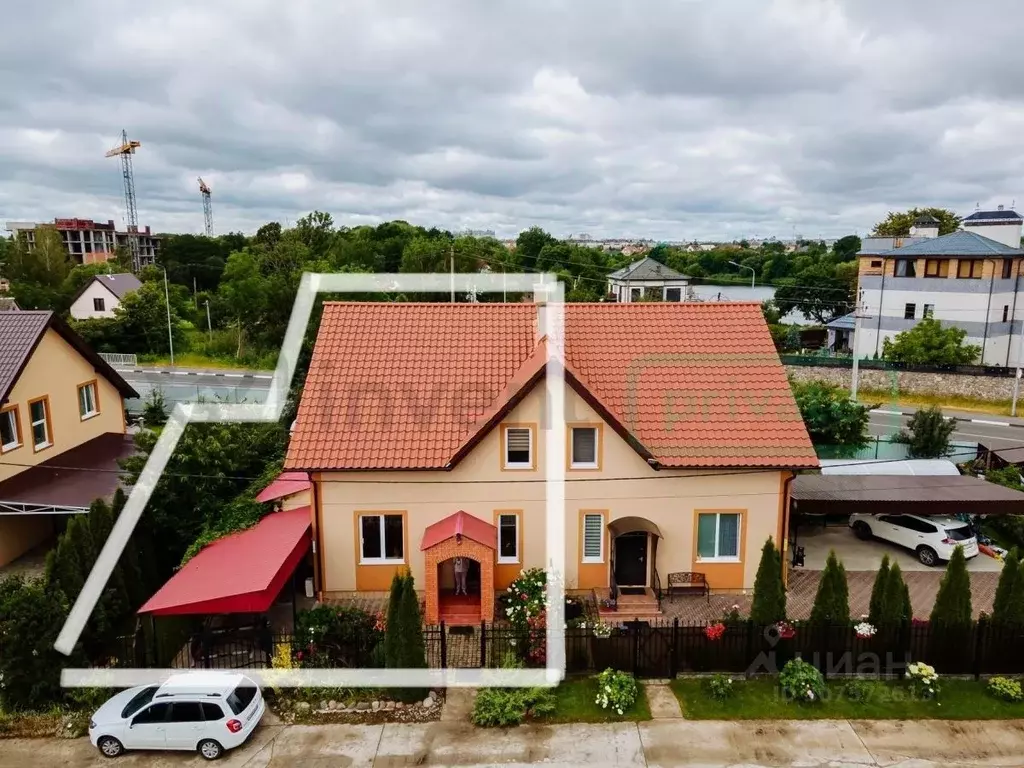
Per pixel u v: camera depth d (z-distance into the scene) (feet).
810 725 51.21
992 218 200.54
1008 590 56.90
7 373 76.43
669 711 52.75
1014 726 50.88
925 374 163.73
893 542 79.87
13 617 52.60
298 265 239.30
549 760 47.85
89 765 47.83
